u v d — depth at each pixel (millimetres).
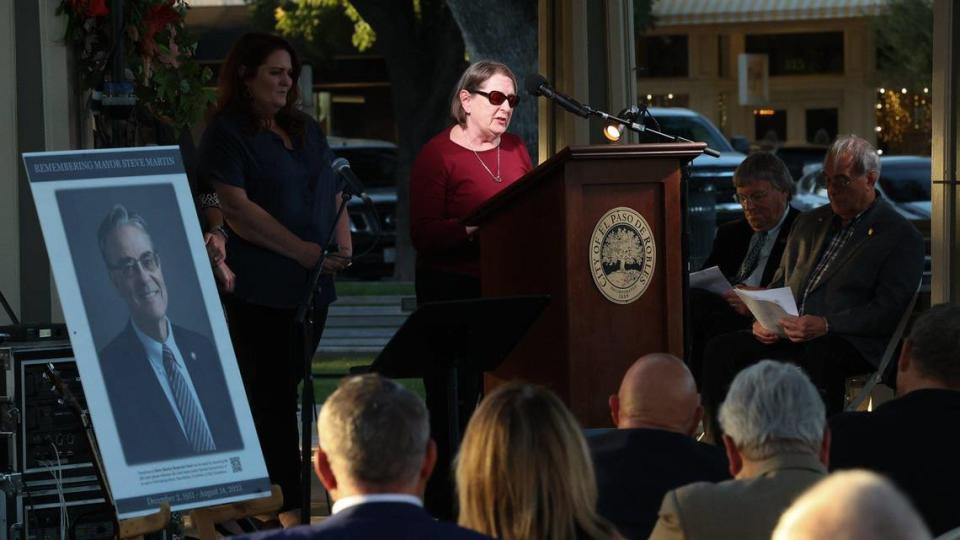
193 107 8344
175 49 8242
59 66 7652
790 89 33875
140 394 5605
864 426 5027
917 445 4953
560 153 5910
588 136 9234
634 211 6062
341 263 7309
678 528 4090
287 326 7266
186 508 5527
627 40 9219
